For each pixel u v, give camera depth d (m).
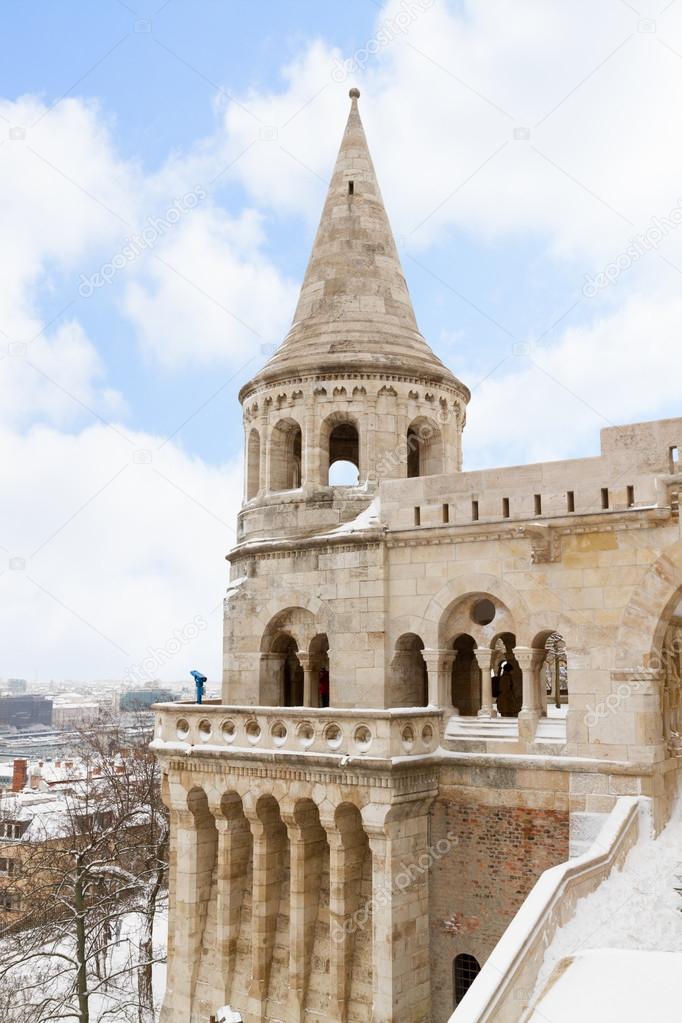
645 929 17.06
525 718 23.06
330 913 23.06
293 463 30.83
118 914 33.03
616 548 22.34
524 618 23.44
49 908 33.31
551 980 13.41
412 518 25.64
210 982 25.59
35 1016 30.80
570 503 23.11
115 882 41.28
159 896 42.50
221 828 25.44
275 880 24.92
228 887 25.28
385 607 25.78
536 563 23.39
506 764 22.84
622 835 19.75
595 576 22.55
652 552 21.86
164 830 41.62
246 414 31.33
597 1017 11.77
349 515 27.88
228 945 25.12
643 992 12.34
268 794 24.19
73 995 30.17
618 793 21.42
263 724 24.59
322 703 29.55
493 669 31.66
